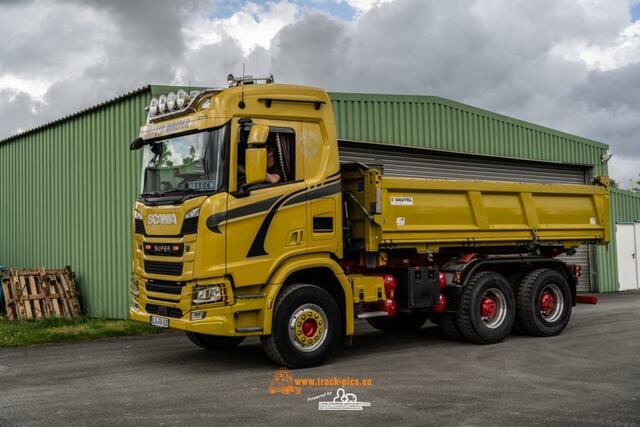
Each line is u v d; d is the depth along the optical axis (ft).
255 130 25.03
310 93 27.73
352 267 31.09
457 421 18.98
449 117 56.34
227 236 24.97
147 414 20.03
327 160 27.96
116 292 45.50
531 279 34.99
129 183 43.93
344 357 29.48
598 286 68.74
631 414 19.66
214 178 25.26
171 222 25.89
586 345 32.37
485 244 34.45
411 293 31.45
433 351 31.04
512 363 27.78
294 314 26.43
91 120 48.65
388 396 22.03
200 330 24.71
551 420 19.04
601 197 39.55
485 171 59.52
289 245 26.50
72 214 51.42
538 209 36.42
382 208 29.68
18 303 45.47
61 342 34.86
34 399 22.09
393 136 52.29
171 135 27.32
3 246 64.18
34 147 58.08
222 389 23.30
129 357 30.27
